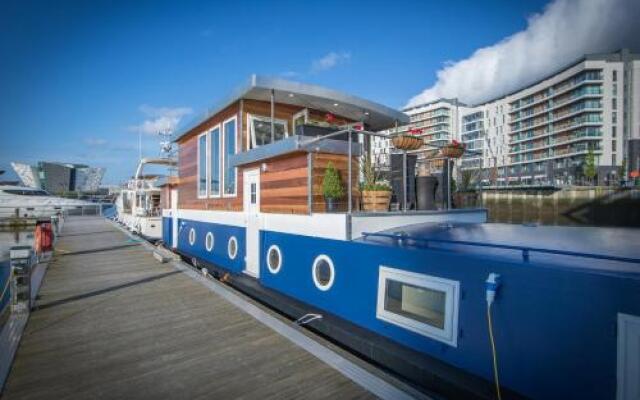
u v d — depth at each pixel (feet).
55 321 17.67
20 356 13.92
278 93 22.31
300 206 18.89
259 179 22.63
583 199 127.24
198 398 11.07
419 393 10.82
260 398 11.00
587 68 208.44
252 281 23.11
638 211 116.98
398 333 13.26
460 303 11.37
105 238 53.52
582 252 10.34
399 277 13.28
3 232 92.32
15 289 18.37
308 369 12.65
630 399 8.04
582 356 8.80
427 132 306.35
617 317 8.30
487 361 10.62
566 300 9.11
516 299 10.02
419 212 18.60
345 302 15.64
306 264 18.06
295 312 18.62
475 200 26.13
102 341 15.28
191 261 34.60
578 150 215.10
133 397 11.19
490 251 11.68
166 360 13.51
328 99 23.45
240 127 24.08
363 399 10.82
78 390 11.59
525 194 137.08
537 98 242.37
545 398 9.39
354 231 15.80
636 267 9.06
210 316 18.22
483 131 263.08
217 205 28.63
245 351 14.15
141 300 21.04
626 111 208.54
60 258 35.65
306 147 17.87
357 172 20.01
